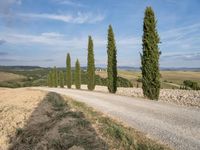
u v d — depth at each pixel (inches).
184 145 357.7
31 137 499.5
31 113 740.0
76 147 377.7
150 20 1103.0
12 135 567.2
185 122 512.1
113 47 1622.8
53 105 857.5
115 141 381.1
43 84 5610.2
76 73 2679.6
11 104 1026.1
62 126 497.0
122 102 917.2
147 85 1099.3
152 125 492.4
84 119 530.9
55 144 414.6
